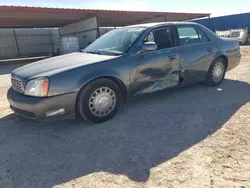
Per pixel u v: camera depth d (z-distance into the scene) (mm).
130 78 3721
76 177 2268
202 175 2209
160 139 2982
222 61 5352
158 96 4844
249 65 8281
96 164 2479
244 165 2338
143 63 3838
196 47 4676
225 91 5016
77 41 20266
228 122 3381
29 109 3043
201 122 3439
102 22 24531
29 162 2566
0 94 6016
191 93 4977
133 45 3824
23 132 3400
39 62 3846
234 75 6668
